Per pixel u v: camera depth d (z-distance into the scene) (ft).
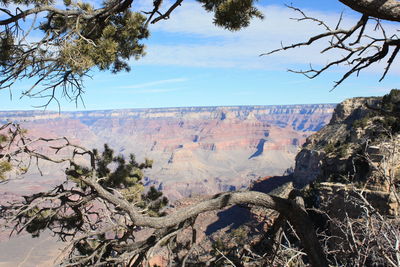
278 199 20.13
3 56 20.35
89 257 19.36
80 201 20.02
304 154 234.79
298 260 20.45
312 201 101.50
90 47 21.81
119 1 22.04
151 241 20.48
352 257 18.44
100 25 23.73
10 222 19.42
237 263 20.94
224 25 20.33
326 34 13.78
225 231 209.46
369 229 17.44
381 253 16.28
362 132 140.46
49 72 20.95
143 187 36.83
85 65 20.80
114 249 20.76
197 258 23.27
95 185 19.02
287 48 14.42
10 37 20.59
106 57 22.13
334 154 129.80
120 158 39.29
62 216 26.94
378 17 12.69
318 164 217.56
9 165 19.39
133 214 18.58
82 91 23.59
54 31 20.93
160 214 39.52
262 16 20.52
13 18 19.29
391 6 12.36
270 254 20.53
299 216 20.16
